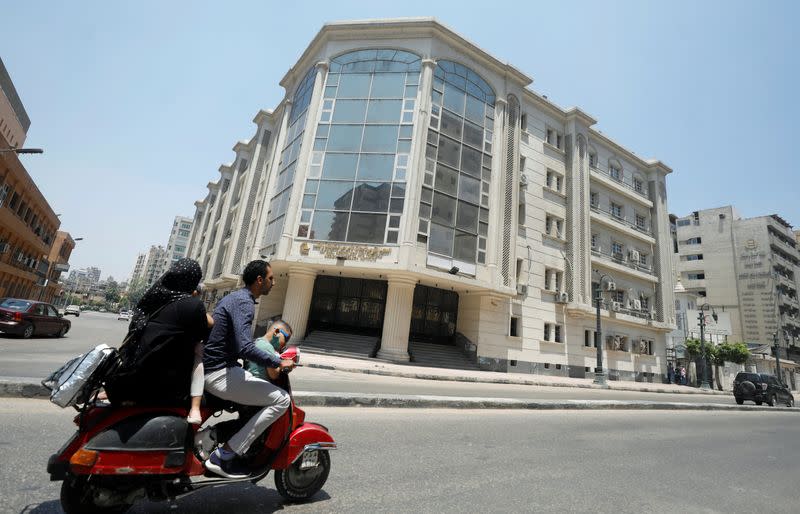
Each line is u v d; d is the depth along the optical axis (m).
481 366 21.70
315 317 22.11
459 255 21.03
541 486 4.19
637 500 4.05
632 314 29.91
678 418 10.55
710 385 35.47
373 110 21.70
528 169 26.53
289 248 20.31
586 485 4.37
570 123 29.23
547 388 17.16
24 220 37.81
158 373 2.56
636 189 33.88
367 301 22.03
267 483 3.57
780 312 53.28
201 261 41.06
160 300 2.73
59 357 10.21
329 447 3.35
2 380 5.34
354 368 14.72
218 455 2.91
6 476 3.07
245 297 3.12
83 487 2.46
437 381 15.03
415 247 19.41
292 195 21.03
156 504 2.95
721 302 55.59
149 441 2.48
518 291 23.84
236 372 2.97
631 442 6.91
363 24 22.55
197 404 2.66
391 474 4.07
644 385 25.14
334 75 22.72
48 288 57.62
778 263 55.47
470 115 23.09
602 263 28.27
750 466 6.02
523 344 23.61
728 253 56.41
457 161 22.00
